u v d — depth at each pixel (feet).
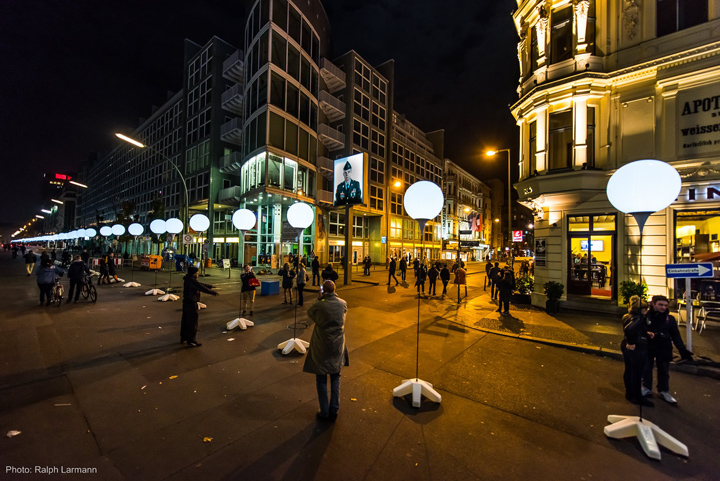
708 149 29.19
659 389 15.12
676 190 17.80
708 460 10.63
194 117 117.91
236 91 97.50
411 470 9.72
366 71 115.14
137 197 170.40
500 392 15.52
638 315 14.25
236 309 33.88
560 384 16.57
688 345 18.78
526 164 40.68
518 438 11.66
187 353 19.88
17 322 26.40
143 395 14.20
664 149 31.17
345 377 16.94
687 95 30.30
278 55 80.07
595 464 10.27
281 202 88.53
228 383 15.67
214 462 9.82
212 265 100.83
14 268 77.00
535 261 39.96
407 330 27.09
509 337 25.14
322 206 100.94
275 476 9.28
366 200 107.65
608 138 34.09
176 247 128.67
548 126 36.45
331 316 12.55
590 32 35.22
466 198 202.28
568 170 34.73
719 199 28.66
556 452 10.87
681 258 30.40
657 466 10.25
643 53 32.60
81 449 10.25
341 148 107.65
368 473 9.53
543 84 36.32
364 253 123.75
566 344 22.68
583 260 35.73
